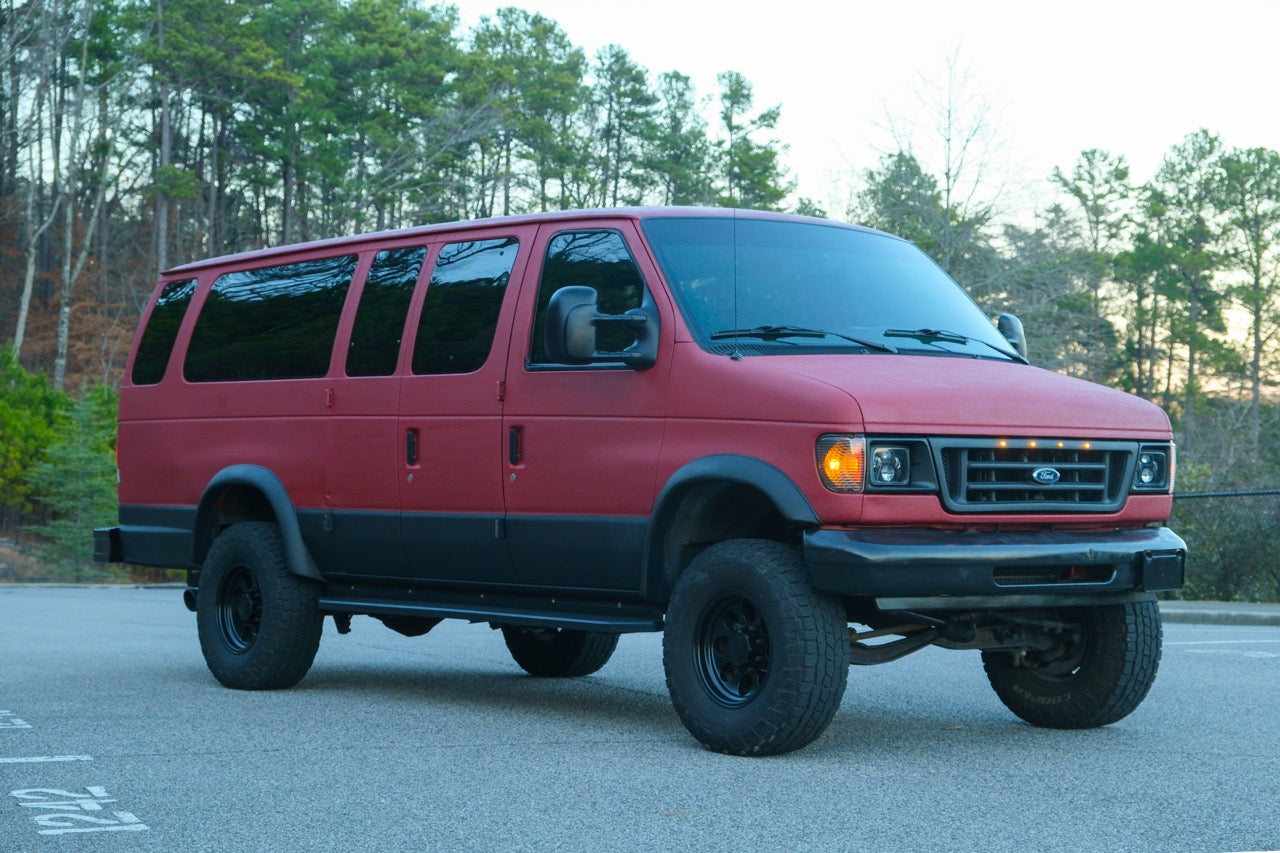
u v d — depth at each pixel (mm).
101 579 31531
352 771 6273
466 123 72625
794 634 6395
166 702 8477
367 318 8664
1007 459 6641
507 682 9750
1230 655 12203
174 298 10203
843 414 6324
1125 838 5082
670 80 94125
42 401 36156
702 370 6840
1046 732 7527
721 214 7633
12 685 9227
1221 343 89500
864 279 7684
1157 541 6996
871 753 6781
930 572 6297
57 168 69375
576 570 7383
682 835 5086
